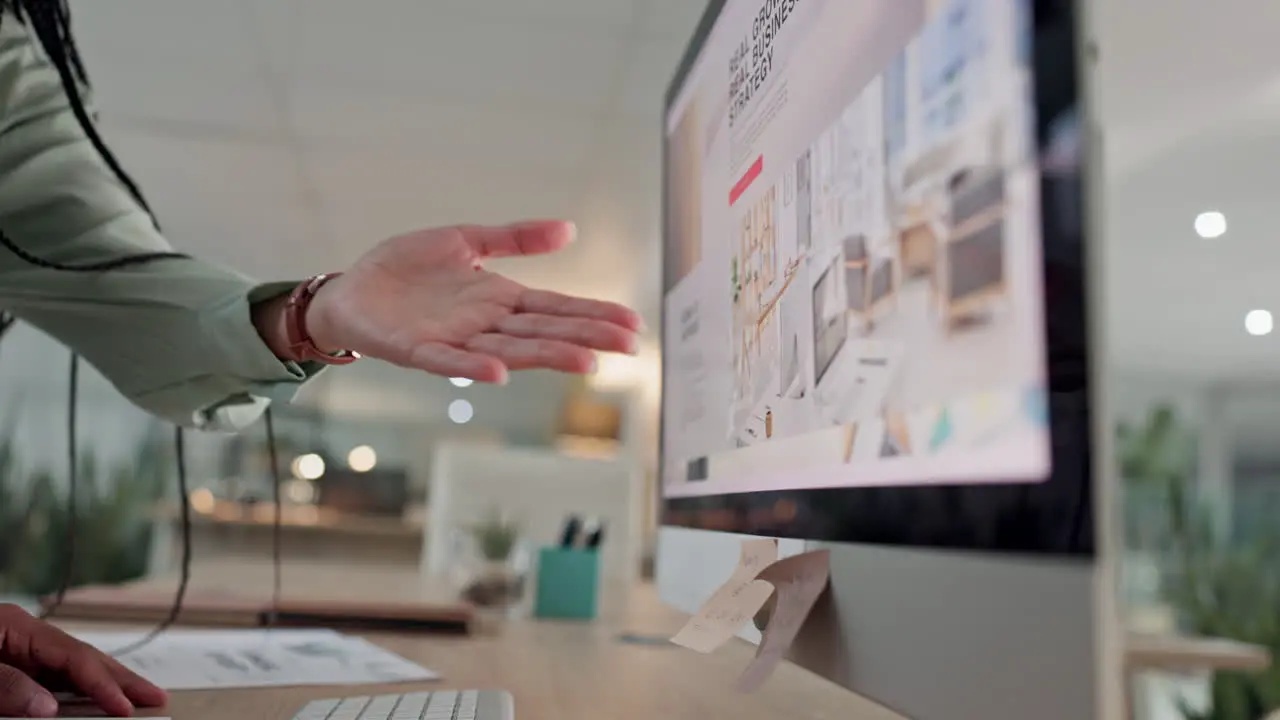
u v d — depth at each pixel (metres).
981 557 0.42
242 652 1.00
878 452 0.50
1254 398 6.95
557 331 0.73
